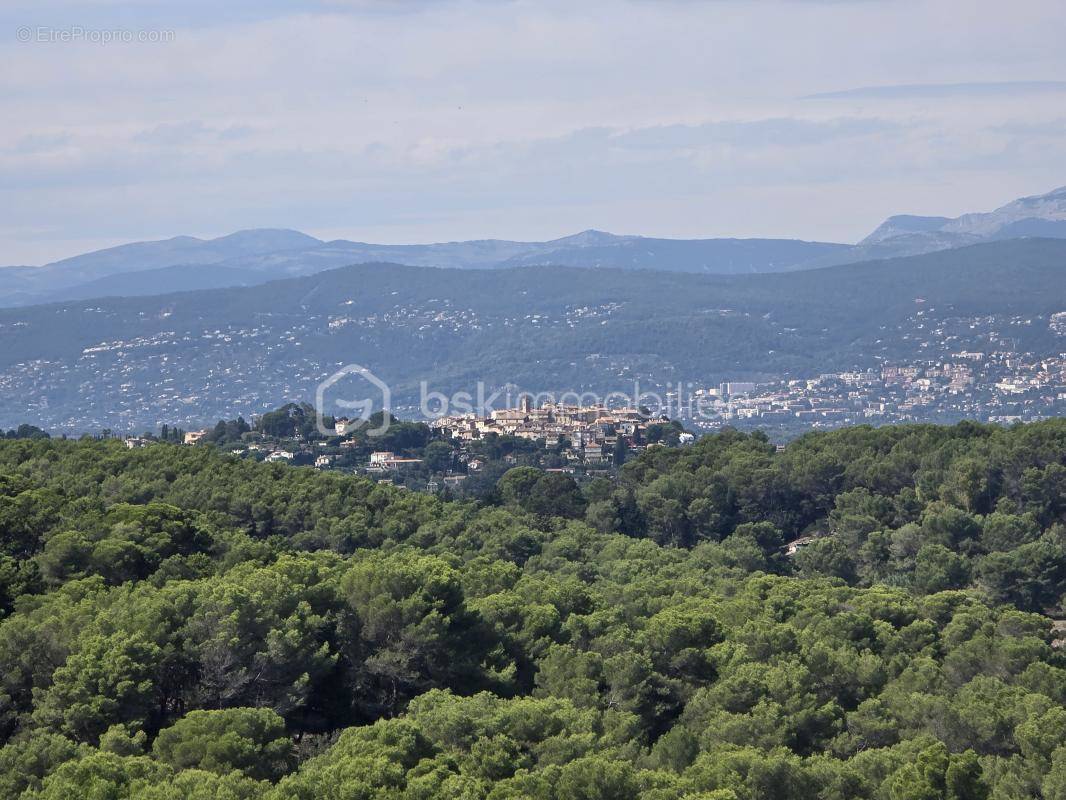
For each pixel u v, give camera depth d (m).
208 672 180.62
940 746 164.75
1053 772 164.25
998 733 181.12
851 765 168.88
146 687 169.25
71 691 166.88
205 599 189.75
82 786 139.88
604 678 195.75
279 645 181.75
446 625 196.88
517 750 160.50
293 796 137.62
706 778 157.50
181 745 153.62
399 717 180.12
